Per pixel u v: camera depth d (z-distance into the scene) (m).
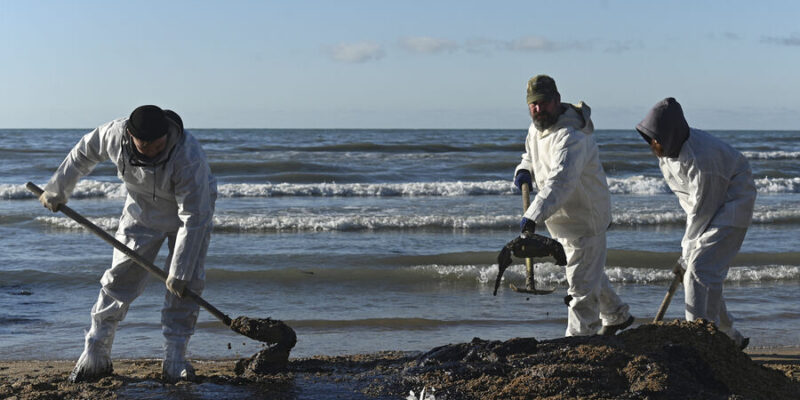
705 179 4.57
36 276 8.61
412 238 11.82
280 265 9.54
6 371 5.07
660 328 4.29
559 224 4.92
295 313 7.26
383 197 18.38
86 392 4.12
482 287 8.48
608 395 3.70
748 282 8.76
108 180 21.30
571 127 4.60
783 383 4.06
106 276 4.32
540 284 8.65
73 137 51.34
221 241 11.38
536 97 4.54
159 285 8.23
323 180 23.27
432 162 28.59
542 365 4.03
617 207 15.74
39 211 14.42
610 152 36.81
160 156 3.88
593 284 4.96
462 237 11.96
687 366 3.94
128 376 4.57
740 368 4.06
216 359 5.76
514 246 4.11
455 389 3.97
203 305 4.21
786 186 20.56
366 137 59.31
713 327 4.25
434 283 8.62
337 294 8.07
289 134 67.75
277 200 17.42
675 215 13.58
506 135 67.88
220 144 42.88
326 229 12.60
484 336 6.45
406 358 4.82
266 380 4.35
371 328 6.71
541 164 4.84
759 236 12.07
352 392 4.09
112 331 4.43
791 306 7.63
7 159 27.78
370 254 10.24
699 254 4.65
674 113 4.52
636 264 9.73
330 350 5.96
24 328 6.66
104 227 12.35
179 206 4.09
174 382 4.33
